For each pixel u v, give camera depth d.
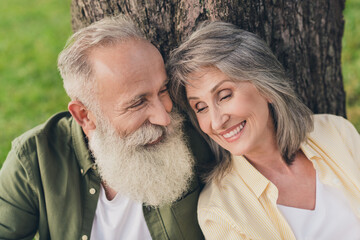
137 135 2.25
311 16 2.65
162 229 2.52
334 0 2.79
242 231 2.30
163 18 2.45
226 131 2.23
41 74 6.14
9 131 5.00
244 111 2.18
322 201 2.40
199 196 2.57
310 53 2.75
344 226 2.38
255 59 2.19
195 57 2.12
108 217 2.54
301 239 2.36
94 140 2.37
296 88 2.75
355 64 5.17
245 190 2.43
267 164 2.51
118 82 2.12
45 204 2.50
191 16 2.40
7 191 2.49
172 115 2.37
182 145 2.40
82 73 2.19
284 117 2.37
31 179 2.46
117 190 2.41
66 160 2.52
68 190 2.48
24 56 6.68
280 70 2.35
